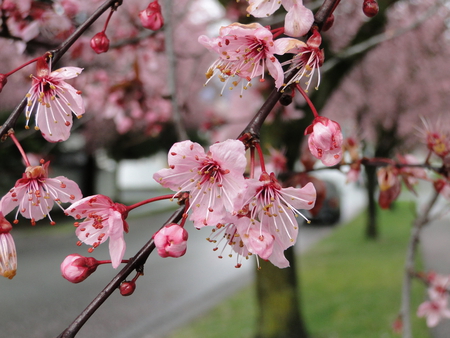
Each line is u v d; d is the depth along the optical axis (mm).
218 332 4957
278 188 1038
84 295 6422
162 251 939
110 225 981
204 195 1026
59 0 1993
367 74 9727
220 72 1118
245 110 5965
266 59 1090
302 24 1035
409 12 8453
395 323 3146
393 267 7621
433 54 9336
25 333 4996
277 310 4570
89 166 17562
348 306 5680
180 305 6074
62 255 9102
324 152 1089
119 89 3520
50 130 1197
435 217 2566
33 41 2053
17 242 10570
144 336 4977
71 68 1188
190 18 8062
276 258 1052
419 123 10367
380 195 1921
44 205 1174
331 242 10797
